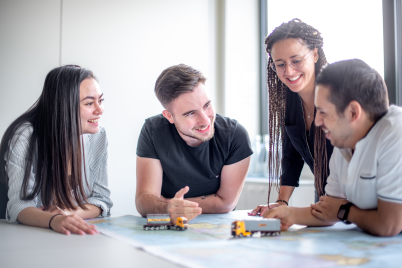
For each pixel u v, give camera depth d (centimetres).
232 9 337
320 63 135
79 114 131
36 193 127
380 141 91
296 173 157
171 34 305
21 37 245
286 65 129
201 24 323
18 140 127
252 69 350
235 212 146
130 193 279
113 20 278
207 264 66
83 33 266
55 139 128
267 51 146
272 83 150
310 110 142
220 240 88
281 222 103
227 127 148
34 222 115
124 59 282
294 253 74
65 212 129
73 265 69
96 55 271
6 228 113
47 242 91
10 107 242
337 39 271
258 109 354
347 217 99
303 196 256
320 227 108
